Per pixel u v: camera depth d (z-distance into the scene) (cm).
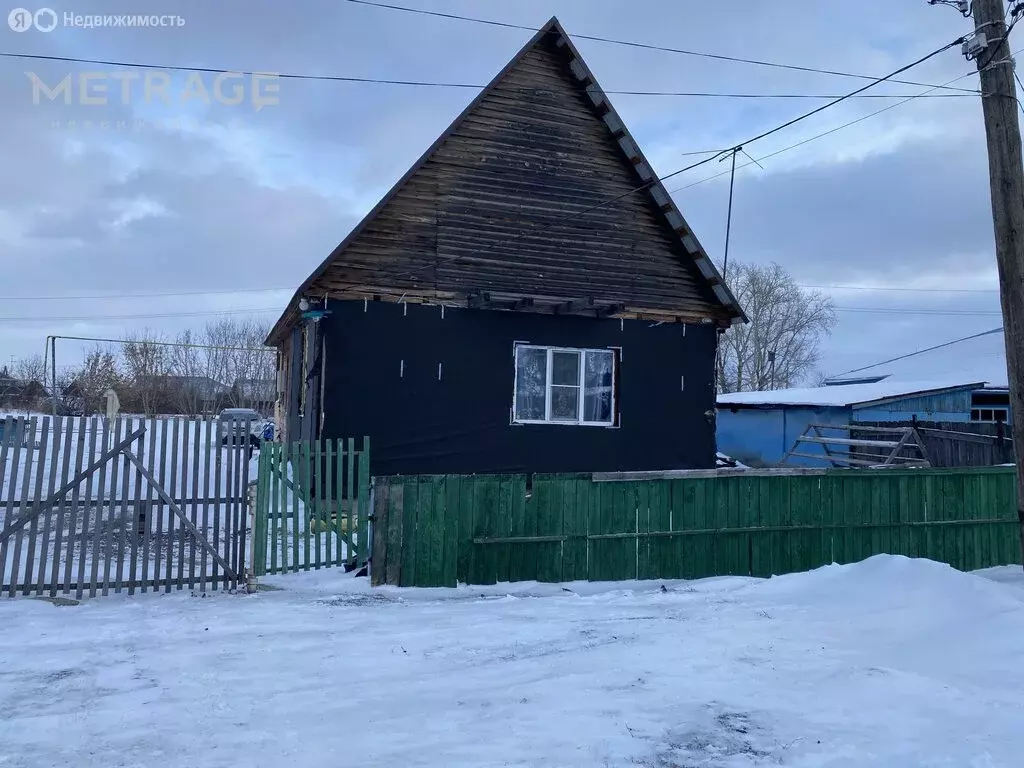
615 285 1519
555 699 534
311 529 955
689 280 1578
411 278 1388
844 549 1099
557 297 1477
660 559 1005
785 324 5975
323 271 1334
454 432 1398
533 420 1457
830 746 459
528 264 1462
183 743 461
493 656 639
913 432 1648
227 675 582
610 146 1537
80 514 1082
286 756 443
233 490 865
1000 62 846
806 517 1080
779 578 931
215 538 852
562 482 969
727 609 793
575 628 726
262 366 6750
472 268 1424
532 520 953
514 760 439
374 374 1357
